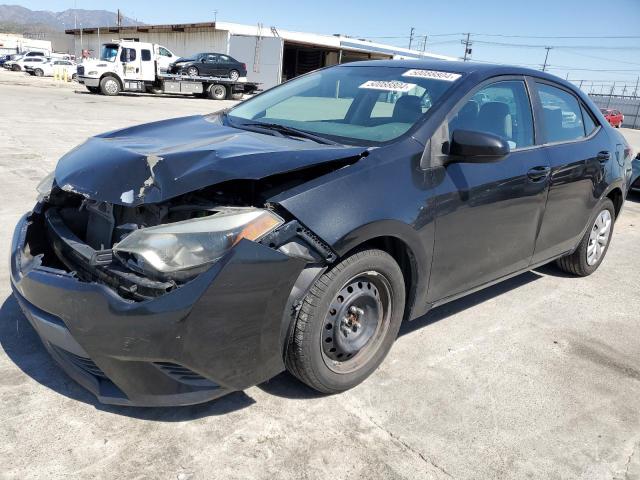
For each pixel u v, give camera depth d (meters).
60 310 2.25
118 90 23.86
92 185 2.41
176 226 2.16
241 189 2.43
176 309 2.04
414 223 2.70
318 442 2.39
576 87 4.30
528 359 3.27
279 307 2.29
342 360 2.71
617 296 4.42
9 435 2.28
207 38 40.16
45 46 70.56
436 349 3.30
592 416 2.76
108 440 2.30
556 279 4.71
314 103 3.52
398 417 2.61
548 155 3.66
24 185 6.50
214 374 2.20
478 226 3.13
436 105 3.03
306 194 2.36
